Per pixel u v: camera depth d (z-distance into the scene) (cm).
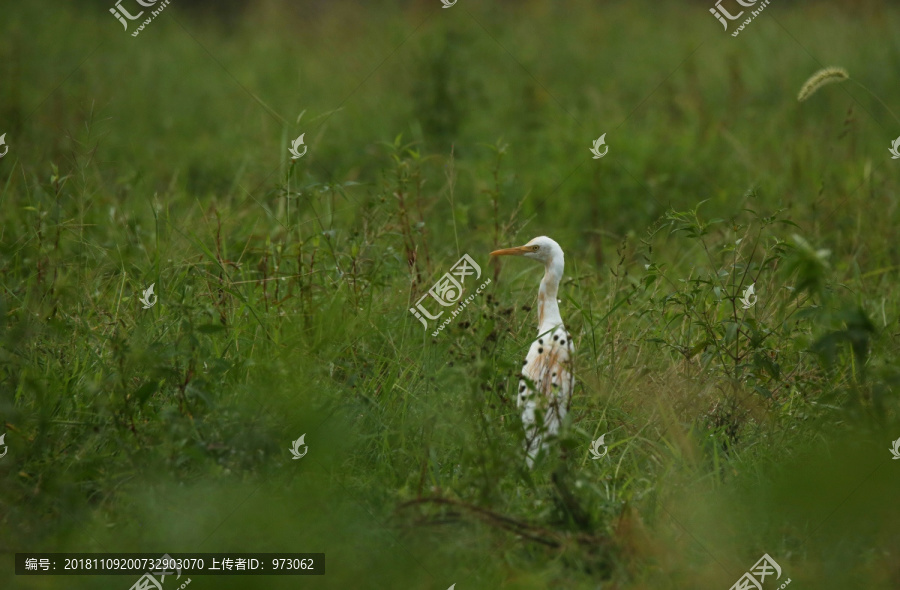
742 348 1200
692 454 1034
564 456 996
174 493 922
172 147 2172
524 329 1322
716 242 1565
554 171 2003
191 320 1062
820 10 3194
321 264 1366
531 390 1050
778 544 932
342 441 1028
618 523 911
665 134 2175
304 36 3338
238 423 992
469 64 2411
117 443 1001
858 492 902
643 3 3597
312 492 926
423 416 1094
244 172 1941
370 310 1259
